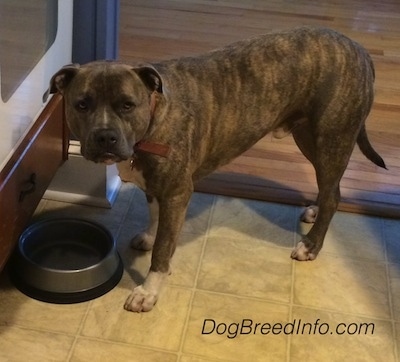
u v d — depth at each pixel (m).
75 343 1.08
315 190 1.50
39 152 1.12
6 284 1.17
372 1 2.61
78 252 1.25
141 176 1.07
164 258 1.13
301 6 2.51
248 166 1.57
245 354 1.09
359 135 1.31
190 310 1.16
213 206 1.42
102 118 0.94
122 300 1.16
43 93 1.12
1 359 1.04
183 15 2.33
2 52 0.92
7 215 1.01
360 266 1.30
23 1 0.98
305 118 1.22
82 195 1.40
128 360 1.06
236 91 1.11
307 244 1.29
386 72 2.05
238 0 2.51
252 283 1.23
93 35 1.27
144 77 0.97
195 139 1.07
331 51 1.15
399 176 1.58
